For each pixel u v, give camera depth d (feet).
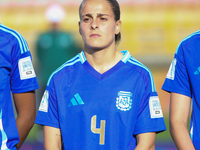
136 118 36.14
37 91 95.66
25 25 168.14
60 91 36.50
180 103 37.27
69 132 35.94
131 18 170.60
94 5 36.14
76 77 36.73
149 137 36.06
